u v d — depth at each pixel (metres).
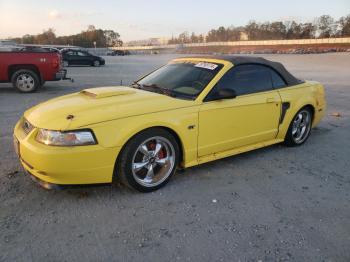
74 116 3.44
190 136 4.00
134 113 3.60
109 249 2.85
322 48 87.19
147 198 3.71
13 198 3.63
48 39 136.00
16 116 7.42
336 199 3.82
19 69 11.09
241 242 2.98
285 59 40.38
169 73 4.81
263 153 5.23
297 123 5.50
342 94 11.73
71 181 3.39
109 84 14.31
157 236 3.04
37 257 2.73
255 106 4.61
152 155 3.80
